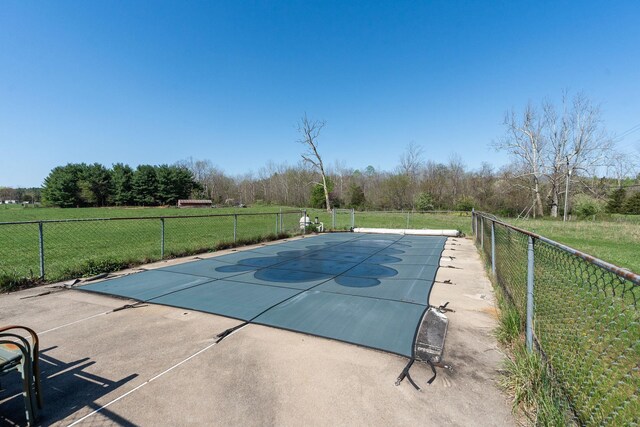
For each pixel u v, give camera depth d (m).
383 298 4.20
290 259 6.90
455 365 2.54
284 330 3.15
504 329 3.00
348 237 11.21
